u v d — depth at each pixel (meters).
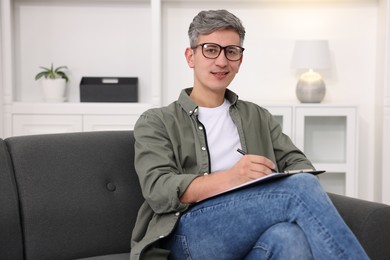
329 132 3.35
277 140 2.08
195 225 1.64
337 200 1.75
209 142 1.93
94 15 3.55
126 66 3.58
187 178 1.67
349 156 3.27
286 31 3.55
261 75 3.58
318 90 3.29
